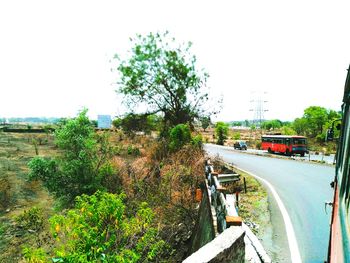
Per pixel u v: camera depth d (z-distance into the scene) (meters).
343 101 4.30
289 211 9.88
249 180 15.38
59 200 13.45
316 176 17.02
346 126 3.87
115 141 28.31
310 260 6.36
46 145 38.88
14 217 14.12
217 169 16.33
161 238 9.84
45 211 15.90
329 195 12.20
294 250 6.84
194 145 18.83
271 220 8.96
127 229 6.82
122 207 6.48
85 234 5.73
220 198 6.25
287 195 12.17
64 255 5.33
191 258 3.33
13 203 16.95
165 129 25.77
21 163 26.56
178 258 9.49
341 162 4.17
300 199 11.50
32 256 5.76
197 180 14.01
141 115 27.06
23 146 36.78
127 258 5.96
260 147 46.22
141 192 13.47
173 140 19.78
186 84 26.03
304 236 7.69
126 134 29.66
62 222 6.12
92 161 13.73
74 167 13.15
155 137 29.31
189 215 11.29
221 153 33.69
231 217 4.70
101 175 13.84
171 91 26.27
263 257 5.72
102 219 6.32
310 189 13.35
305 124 65.38
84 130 13.47
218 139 53.94
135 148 24.62
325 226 8.43
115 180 14.79
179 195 12.86
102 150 14.66
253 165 22.23
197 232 9.48
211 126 28.19
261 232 7.98
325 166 21.84
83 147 13.33
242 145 40.56
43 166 13.10
